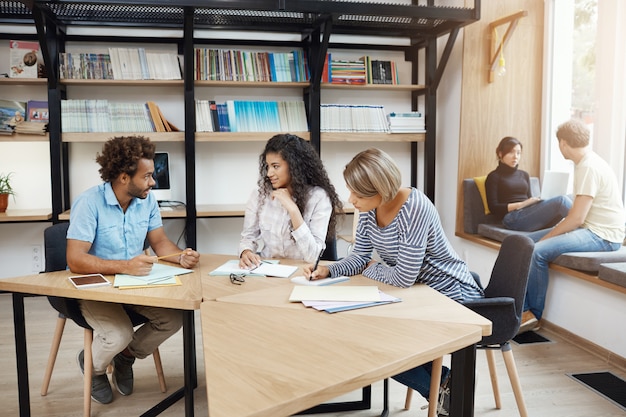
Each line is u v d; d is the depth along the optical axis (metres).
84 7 4.07
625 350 3.20
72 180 4.70
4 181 4.55
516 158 4.41
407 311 1.88
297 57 4.70
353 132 4.74
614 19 3.88
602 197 3.60
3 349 3.44
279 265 2.55
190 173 4.41
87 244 2.45
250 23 4.57
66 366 3.20
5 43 4.47
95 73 4.38
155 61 4.45
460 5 4.69
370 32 4.75
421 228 2.17
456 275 2.33
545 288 3.71
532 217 4.21
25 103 4.39
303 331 1.68
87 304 2.50
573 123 3.60
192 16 4.05
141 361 3.31
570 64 4.36
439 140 5.13
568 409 2.71
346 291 2.08
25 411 2.41
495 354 3.42
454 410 1.78
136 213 2.66
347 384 1.34
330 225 2.92
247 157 4.96
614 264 3.28
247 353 1.51
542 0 4.58
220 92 4.80
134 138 2.51
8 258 4.69
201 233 4.97
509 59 4.62
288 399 1.24
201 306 1.95
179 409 2.71
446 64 4.89
